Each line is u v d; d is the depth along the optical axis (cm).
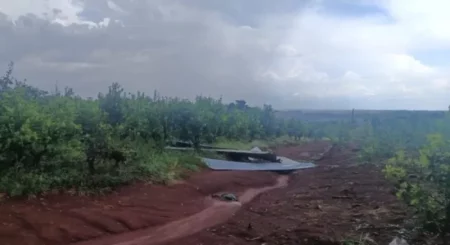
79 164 1221
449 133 1252
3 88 1554
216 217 1133
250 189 1631
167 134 1958
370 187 1462
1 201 956
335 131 4122
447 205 805
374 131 3108
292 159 2752
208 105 2898
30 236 845
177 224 1045
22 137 1063
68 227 910
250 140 3288
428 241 816
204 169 1819
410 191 853
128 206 1115
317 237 891
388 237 861
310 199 1362
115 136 1527
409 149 2220
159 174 1427
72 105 1388
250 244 893
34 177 1073
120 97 1800
